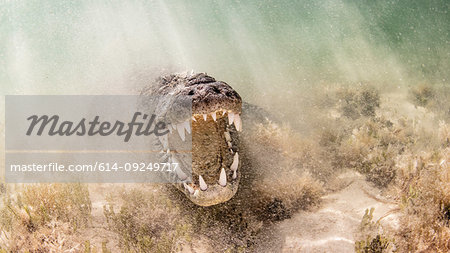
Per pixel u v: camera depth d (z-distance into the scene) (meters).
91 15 10.89
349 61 8.67
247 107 5.92
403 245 2.85
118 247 2.98
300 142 4.75
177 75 4.23
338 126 5.38
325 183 4.04
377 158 4.17
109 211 3.44
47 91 6.42
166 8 13.01
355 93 6.58
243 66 8.28
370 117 5.64
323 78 7.55
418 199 3.21
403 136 4.96
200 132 3.93
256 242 3.15
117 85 5.59
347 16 12.84
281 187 3.83
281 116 5.79
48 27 9.56
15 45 8.72
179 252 2.97
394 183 3.81
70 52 8.16
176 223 3.26
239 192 3.85
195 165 3.52
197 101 3.05
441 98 6.22
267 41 10.52
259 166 4.35
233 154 3.45
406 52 9.11
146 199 3.56
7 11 9.88
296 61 8.70
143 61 7.18
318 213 3.48
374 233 3.02
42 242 3.04
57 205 3.40
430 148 4.47
